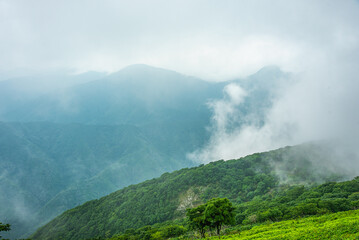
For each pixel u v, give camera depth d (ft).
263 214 332.60
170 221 493.36
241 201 573.33
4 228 179.42
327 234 144.25
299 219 271.69
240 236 216.33
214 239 217.97
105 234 548.31
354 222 153.38
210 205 231.91
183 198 617.21
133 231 443.32
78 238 574.97
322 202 325.83
